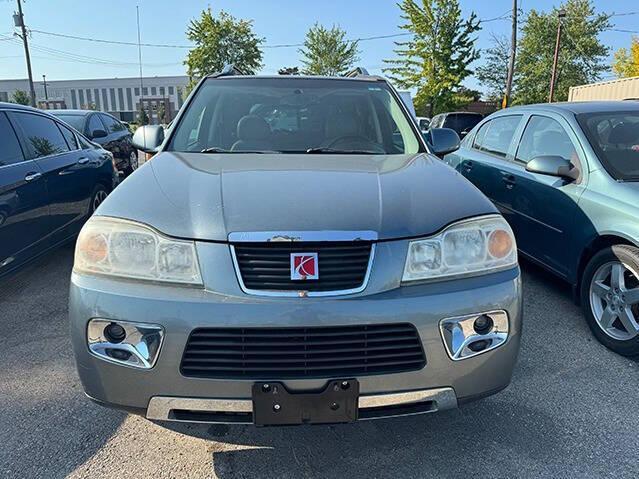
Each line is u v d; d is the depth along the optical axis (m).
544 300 4.05
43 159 4.30
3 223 3.60
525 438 2.39
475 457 2.26
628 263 3.08
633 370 3.01
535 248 4.10
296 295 1.84
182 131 3.13
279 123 3.24
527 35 35.12
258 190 2.16
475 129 5.55
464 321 1.95
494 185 4.69
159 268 1.91
